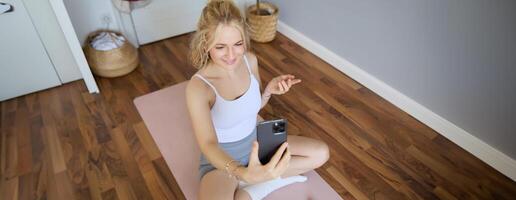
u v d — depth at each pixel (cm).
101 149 170
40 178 157
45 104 200
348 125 182
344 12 200
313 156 144
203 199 123
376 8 178
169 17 252
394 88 192
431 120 177
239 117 119
